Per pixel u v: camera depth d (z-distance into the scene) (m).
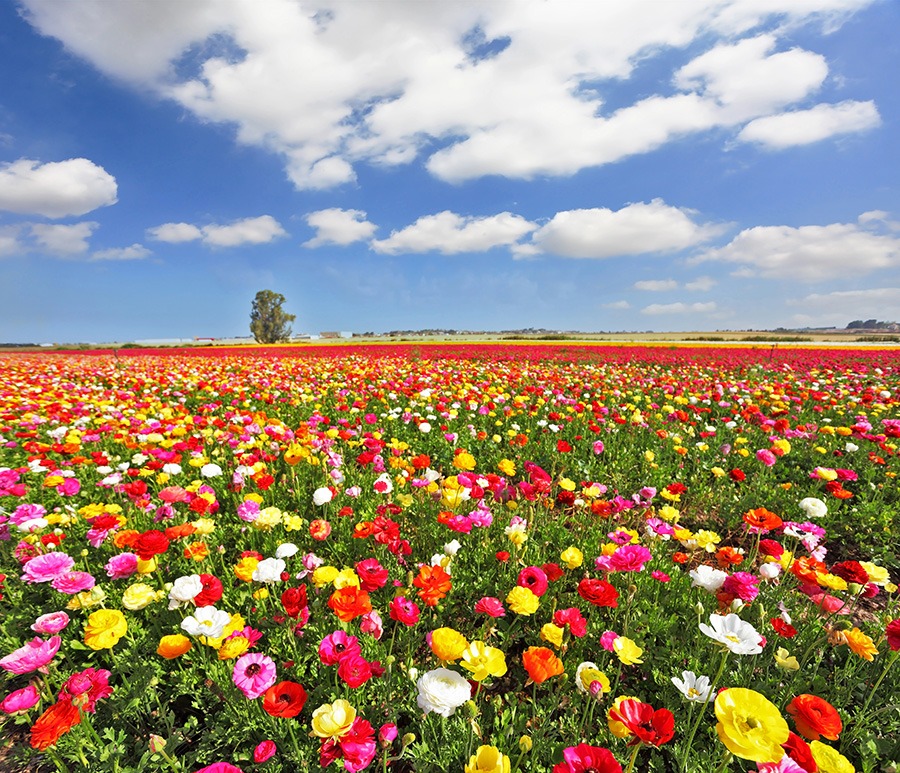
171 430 6.59
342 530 4.52
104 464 5.59
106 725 2.58
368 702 2.71
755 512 3.60
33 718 2.59
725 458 7.24
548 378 14.77
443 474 6.92
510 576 3.74
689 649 3.08
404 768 2.50
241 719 2.47
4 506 5.11
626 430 8.59
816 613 3.20
